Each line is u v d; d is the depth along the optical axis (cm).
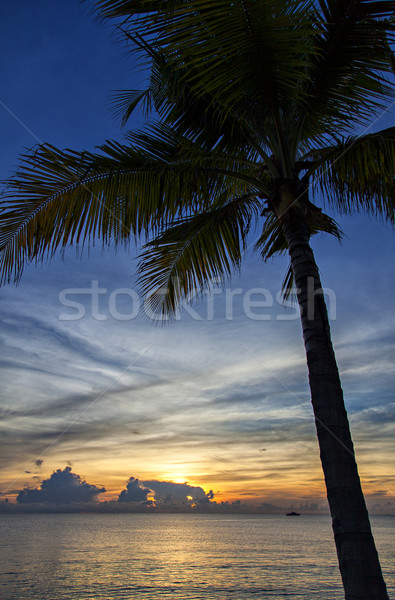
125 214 482
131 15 372
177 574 3169
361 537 313
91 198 480
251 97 412
